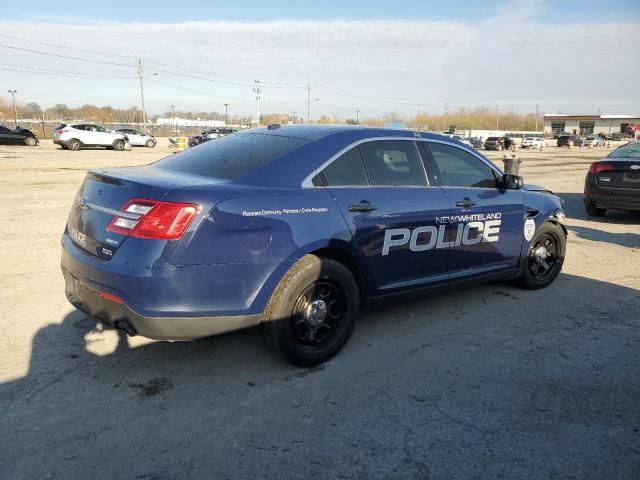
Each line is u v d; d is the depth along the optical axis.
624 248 7.85
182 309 3.19
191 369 3.70
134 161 23.50
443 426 3.11
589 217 10.77
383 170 4.21
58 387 3.40
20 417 3.06
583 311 5.06
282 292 3.52
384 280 4.16
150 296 3.12
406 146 4.43
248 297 3.38
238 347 4.07
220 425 3.06
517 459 2.83
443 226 4.46
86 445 2.84
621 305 5.25
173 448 2.84
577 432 3.09
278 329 3.54
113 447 2.83
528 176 20.72
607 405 3.39
